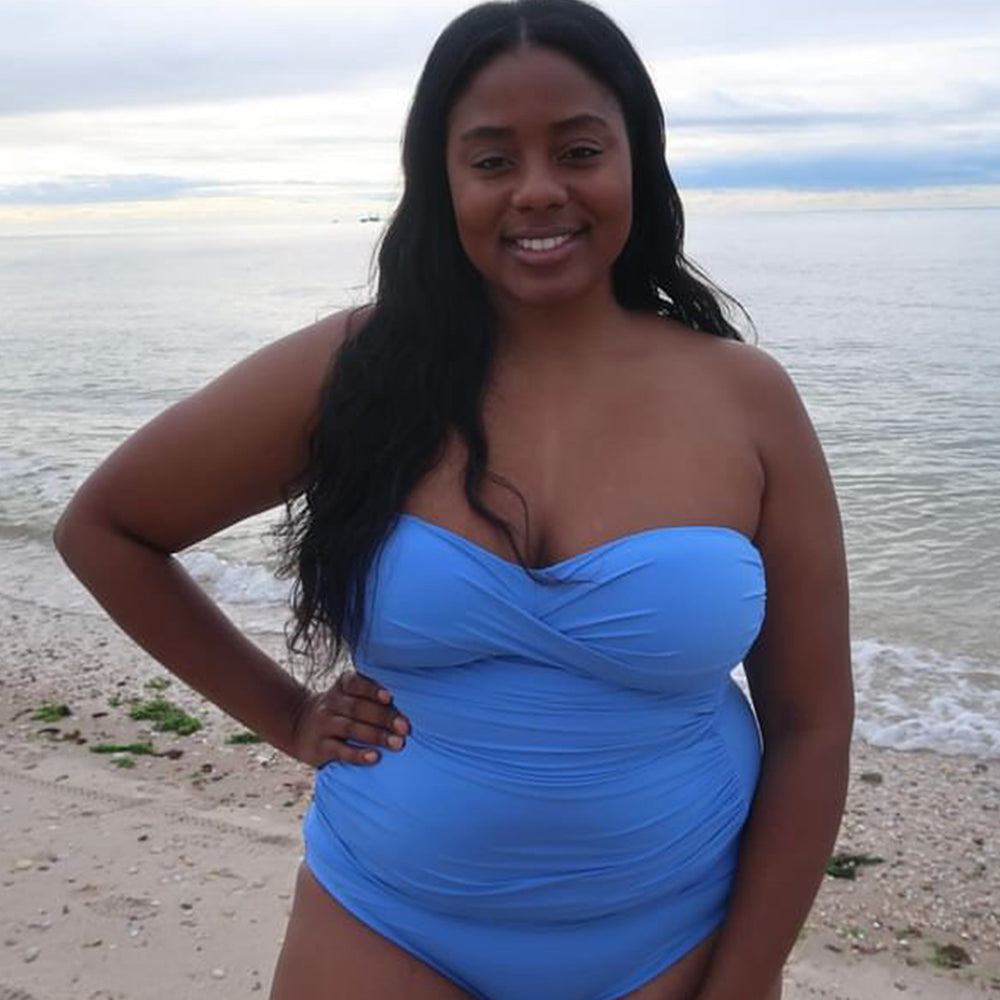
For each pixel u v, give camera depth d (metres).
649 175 2.03
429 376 1.93
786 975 4.31
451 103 1.92
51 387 24.84
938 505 13.27
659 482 1.88
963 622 9.41
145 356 30.44
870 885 5.09
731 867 2.07
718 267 65.44
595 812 1.90
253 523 11.55
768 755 2.09
